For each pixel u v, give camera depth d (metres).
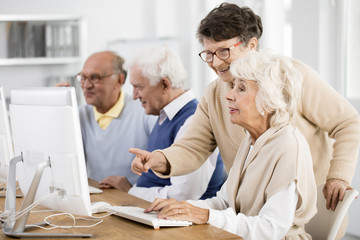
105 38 6.36
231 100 2.06
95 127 3.59
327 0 4.18
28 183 1.99
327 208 2.15
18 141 2.01
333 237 2.08
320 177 2.41
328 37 4.22
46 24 5.87
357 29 4.11
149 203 2.47
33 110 1.88
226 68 2.43
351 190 2.10
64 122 1.77
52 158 1.84
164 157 2.52
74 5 6.22
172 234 1.84
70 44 5.98
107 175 3.53
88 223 2.05
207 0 5.98
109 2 6.34
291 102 2.00
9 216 1.97
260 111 2.00
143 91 3.07
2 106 2.38
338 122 2.31
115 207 2.20
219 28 2.34
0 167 2.44
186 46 6.41
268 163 2.00
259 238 1.89
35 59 5.85
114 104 3.53
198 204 2.28
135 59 3.08
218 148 2.92
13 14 5.98
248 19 2.38
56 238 1.85
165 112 3.05
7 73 5.93
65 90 1.77
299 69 2.33
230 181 2.21
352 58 4.16
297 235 2.00
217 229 1.90
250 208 2.07
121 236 1.84
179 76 3.04
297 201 1.93
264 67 1.99
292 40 4.44
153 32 6.51
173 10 6.43
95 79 3.46
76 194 1.80
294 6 4.38
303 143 2.00
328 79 4.26
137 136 3.48
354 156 2.27
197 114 2.73
